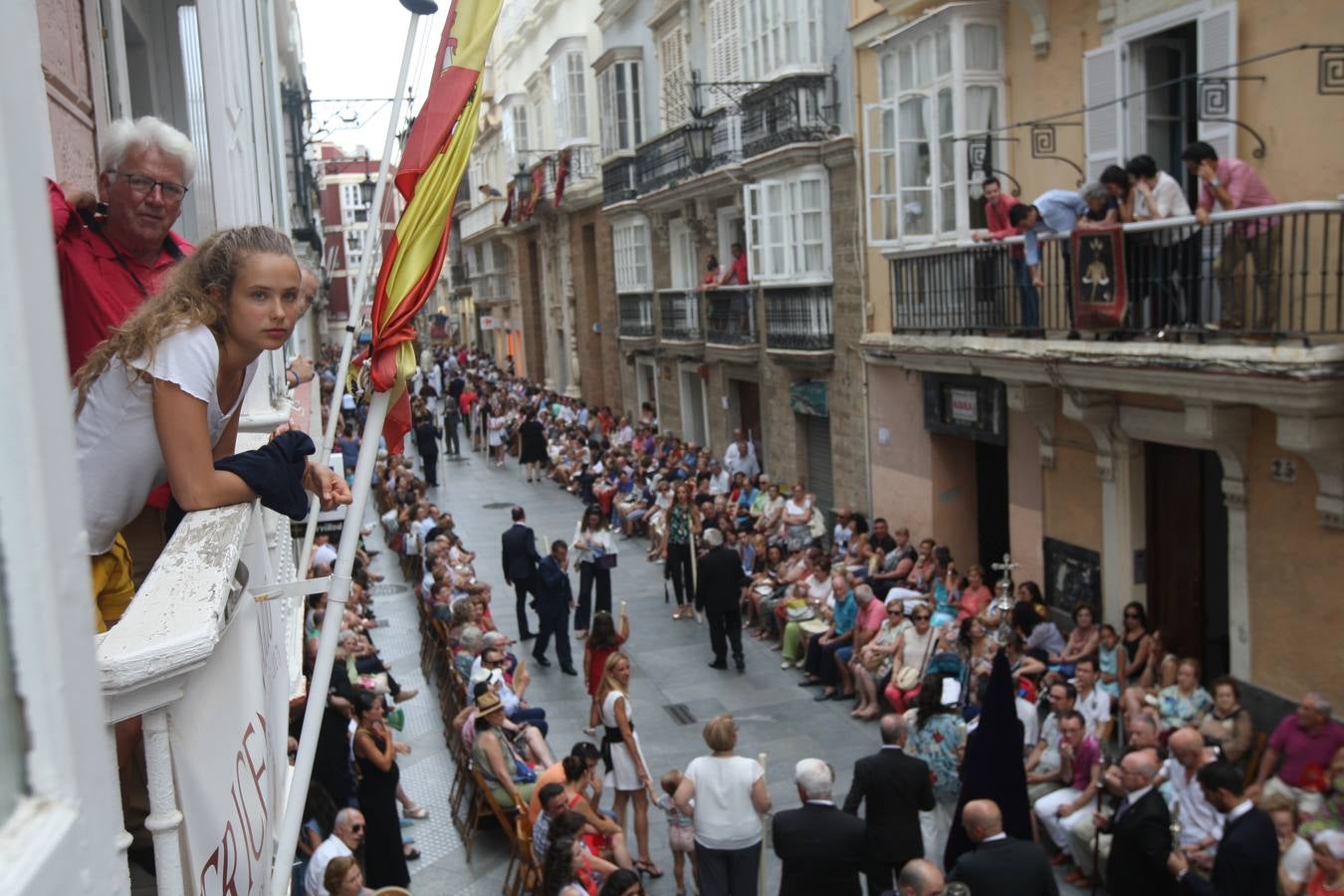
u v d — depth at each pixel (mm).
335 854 6770
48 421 959
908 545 14086
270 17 10031
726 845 7824
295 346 8844
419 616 15062
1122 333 9844
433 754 11648
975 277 12289
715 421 24016
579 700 13180
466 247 57719
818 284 17375
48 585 928
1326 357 7812
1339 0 8438
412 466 32000
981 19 12406
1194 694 9109
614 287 31672
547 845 7613
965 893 6004
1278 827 7230
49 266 993
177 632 1711
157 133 2836
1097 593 11945
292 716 7336
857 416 17016
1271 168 9219
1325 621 9070
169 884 1757
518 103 39219
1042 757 8984
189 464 2145
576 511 24375
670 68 24516
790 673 13562
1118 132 10852
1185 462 11180
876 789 7414
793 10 17000
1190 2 9812
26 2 980
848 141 16219
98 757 1017
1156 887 6863
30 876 820
